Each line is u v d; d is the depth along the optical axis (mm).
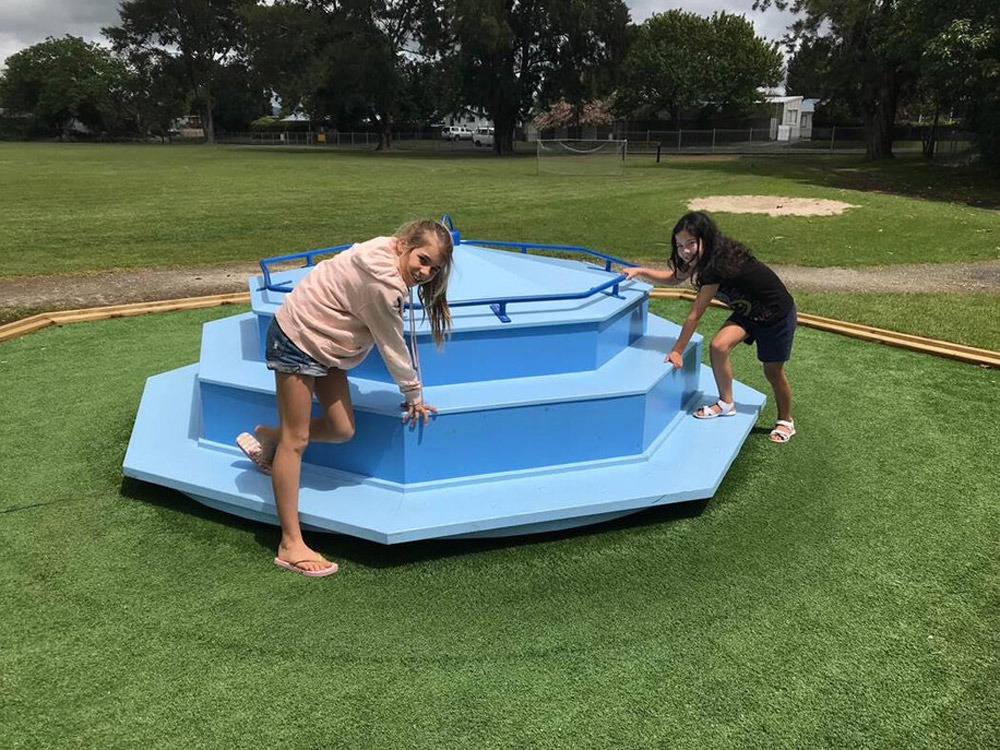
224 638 2555
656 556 3111
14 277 8797
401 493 3162
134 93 73125
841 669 2451
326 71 48250
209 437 3631
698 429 3961
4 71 76688
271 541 3160
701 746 2135
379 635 2586
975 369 5668
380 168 29406
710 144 50562
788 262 10531
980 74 17969
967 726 2213
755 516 3451
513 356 3498
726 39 57406
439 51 45250
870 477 3871
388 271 2555
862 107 33969
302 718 2219
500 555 3094
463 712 2250
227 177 23828
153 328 6680
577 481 3320
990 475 3906
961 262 10508
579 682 2381
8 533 3209
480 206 16000
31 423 4441
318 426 2963
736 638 2600
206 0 66188
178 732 2160
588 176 24781
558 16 41750
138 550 3086
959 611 2770
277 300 3812
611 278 4355
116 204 15914
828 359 5930
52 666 2410
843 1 28906
